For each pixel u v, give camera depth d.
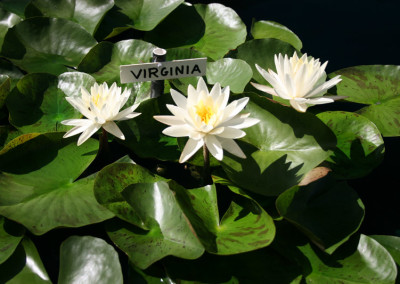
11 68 1.71
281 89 1.54
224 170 1.50
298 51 1.76
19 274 1.39
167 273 1.38
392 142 1.72
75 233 1.48
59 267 1.42
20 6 1.89
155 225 1.43
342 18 2.04
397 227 1.54
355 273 1.39
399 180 1.63
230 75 1.67
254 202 1.45
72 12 1.83
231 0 2.10
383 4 2.11
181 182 1.56
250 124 1.44
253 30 1.88
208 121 1.43
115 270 1.37
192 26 1.87
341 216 1.45
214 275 1.39
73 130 1.50
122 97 1.52
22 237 1.42
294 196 1.46
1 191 1.46
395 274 1.38
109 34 1.80
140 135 1.58
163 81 1.60
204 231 1.40
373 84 1.73
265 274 1.39
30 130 1.58
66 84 1.64
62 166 1.52
